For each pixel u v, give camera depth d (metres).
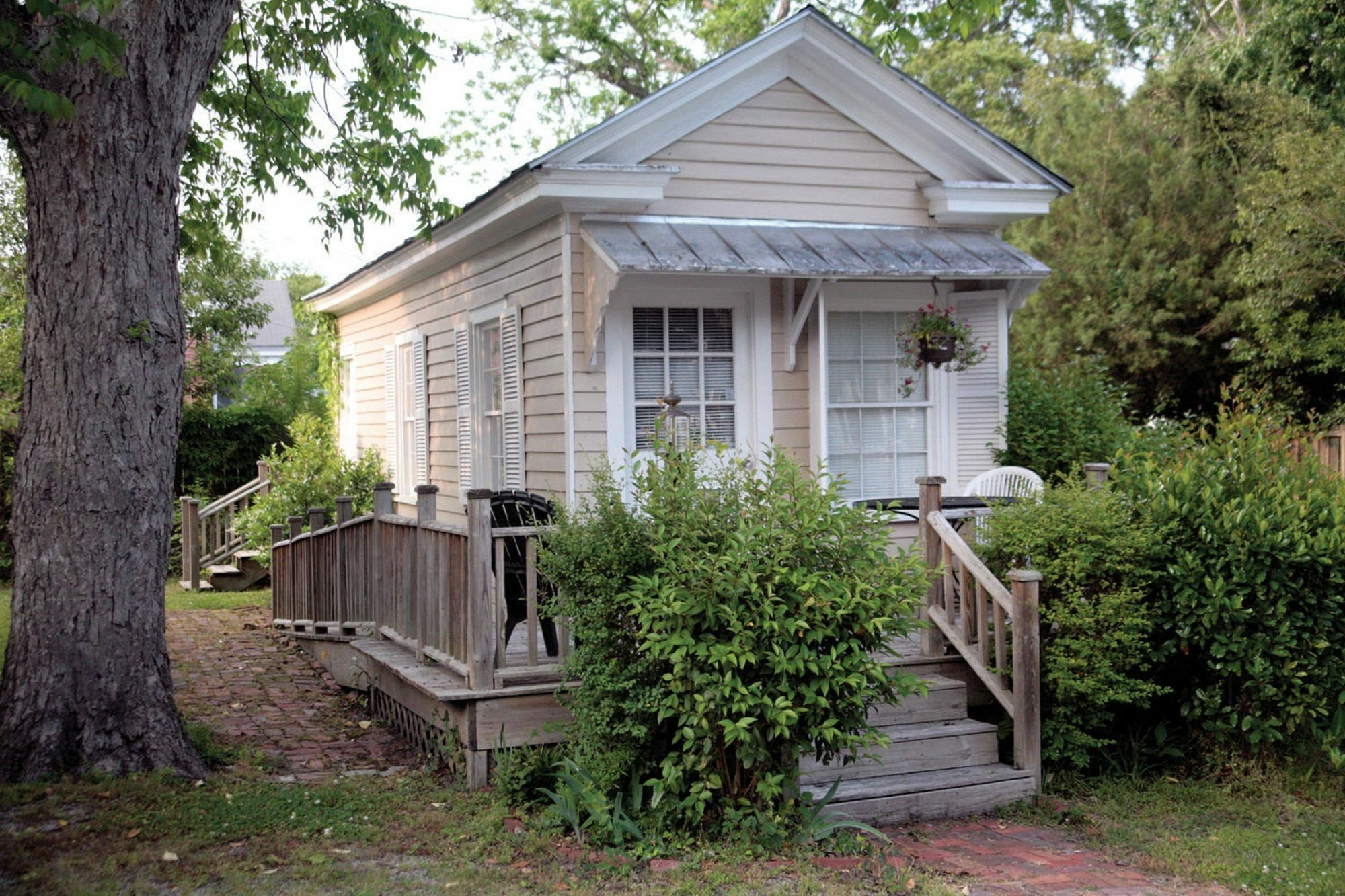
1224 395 8.83
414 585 7.46
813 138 9.49
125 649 6.08
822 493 5.84
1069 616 6.59
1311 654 6.70
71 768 5.90
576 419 8.74
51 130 5.90
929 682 6.89
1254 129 18.45
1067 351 19.23
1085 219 19.36
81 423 5.97
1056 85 23.50
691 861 5.11
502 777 5.89
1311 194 15.94
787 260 8.57
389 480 14.72
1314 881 5.09
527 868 5.01
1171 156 19.09
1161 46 25.95
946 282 9.94
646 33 25.06
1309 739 6.88
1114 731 7.18
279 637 11.12
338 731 7.69
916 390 9.89
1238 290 18.09
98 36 5.23
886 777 6.35
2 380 16.30
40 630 5.94
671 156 9.07
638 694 5.50
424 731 7.07
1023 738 6.45
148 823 5.32
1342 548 6.64
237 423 18.59
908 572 5.89
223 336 19.59
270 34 9.55
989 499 7.66
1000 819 6.14
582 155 8.62
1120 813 6.21
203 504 18.17
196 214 10.00
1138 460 8.26
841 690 5.53
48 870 4.67
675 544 5.48
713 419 9.19
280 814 5.59
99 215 5.96
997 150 9.70
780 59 9.30
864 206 9.66
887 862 5.27
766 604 5.32
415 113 10.17
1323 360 16.55
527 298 9.70
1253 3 22.09
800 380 9.39
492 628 6.32
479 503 6.27
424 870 4.93
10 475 15.98
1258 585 6.71
